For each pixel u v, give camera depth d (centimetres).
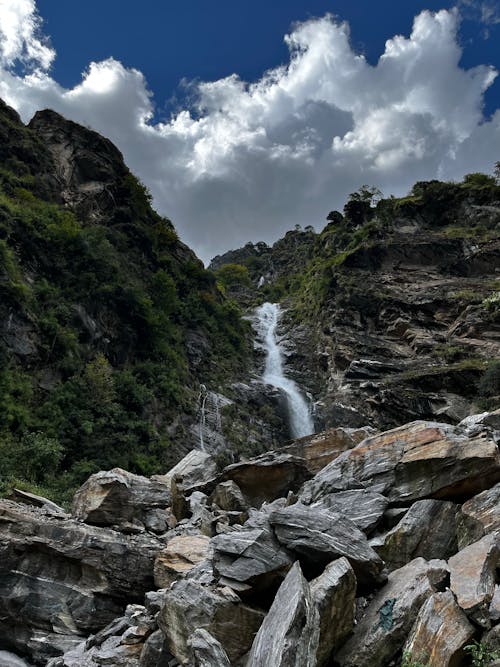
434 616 566
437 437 998
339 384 5119
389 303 5622
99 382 3309
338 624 614
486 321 4897
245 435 4359
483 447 917
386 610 630
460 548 791
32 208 4194
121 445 3161
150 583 1102
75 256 3978
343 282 6094
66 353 3362
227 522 1227
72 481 2606
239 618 665
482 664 514
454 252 6228
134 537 1202
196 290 5753
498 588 616
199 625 651
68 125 5853
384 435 1098
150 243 5400
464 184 7381
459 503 923
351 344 5369
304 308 7144
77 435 3014
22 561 1097
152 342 4247
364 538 762
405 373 4619
